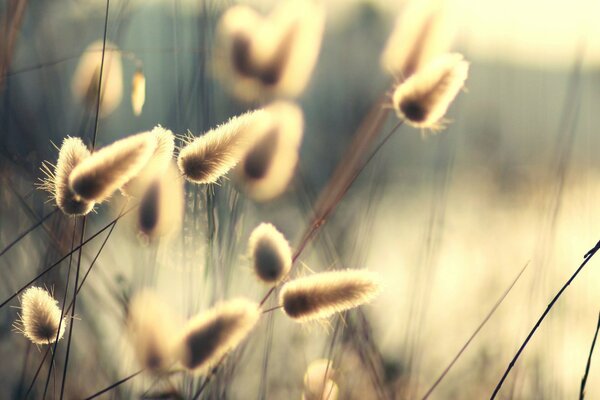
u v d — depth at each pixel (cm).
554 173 85
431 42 67
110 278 76
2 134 78
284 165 67
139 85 69
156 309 64
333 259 76
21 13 74
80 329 75
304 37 69
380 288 60
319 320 62
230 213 72
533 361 79
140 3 81
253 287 73
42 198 77
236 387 73
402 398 74
